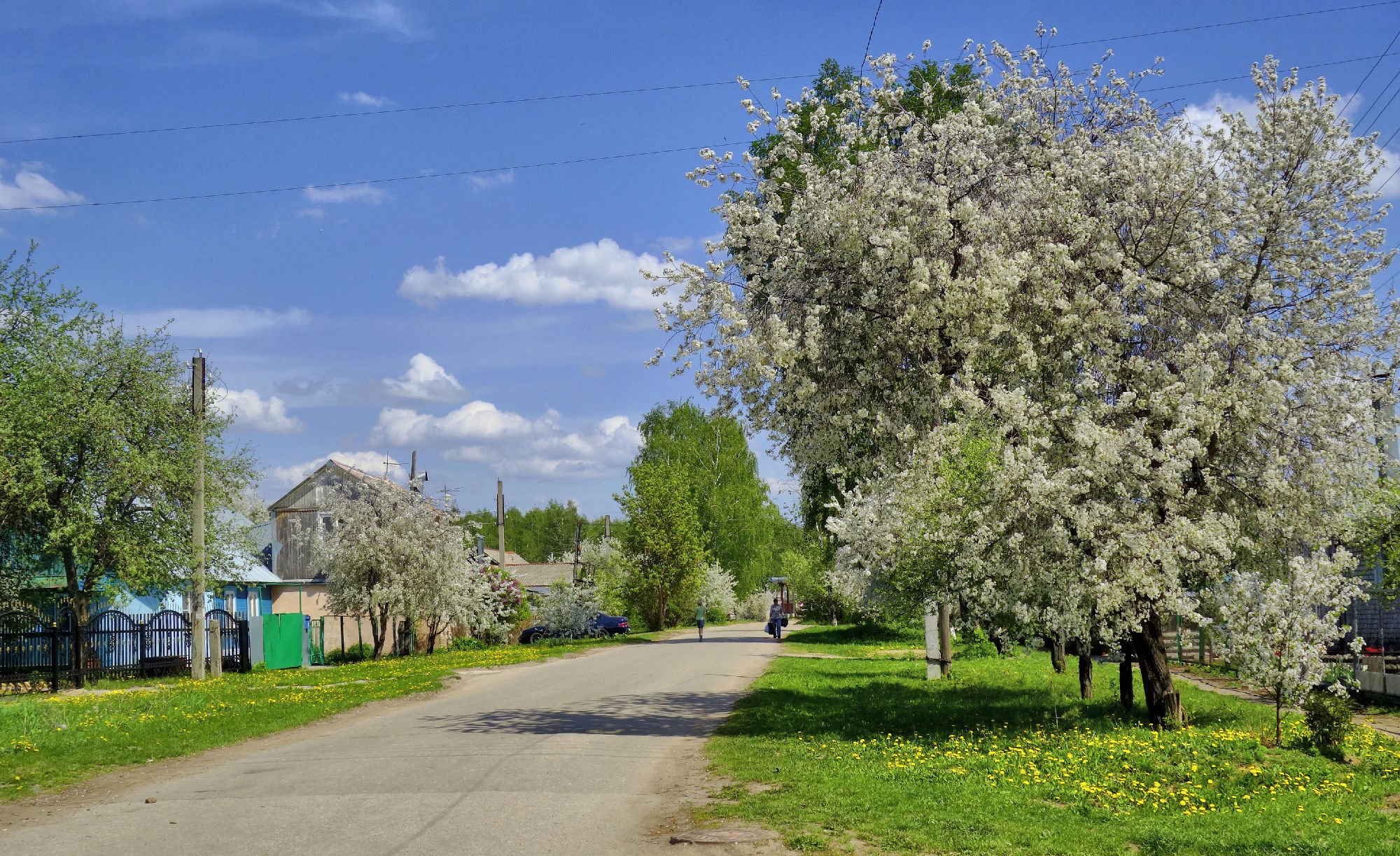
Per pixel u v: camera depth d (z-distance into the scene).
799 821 8.39
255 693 21.56
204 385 28.27
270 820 8.64
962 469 13.73
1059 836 7.87
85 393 26.25
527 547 144.00
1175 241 13.73
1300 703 12.14
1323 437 13.36
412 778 10.63
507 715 16.88
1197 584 13.88
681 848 7.61
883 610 25.66
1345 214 13.85
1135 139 14.53
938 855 7.42
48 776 11.23
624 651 36.94
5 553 26.56
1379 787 9.83
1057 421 13.31
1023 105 15.11
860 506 23.03
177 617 29.20
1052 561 12.74
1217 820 8.52
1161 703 14.30
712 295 14.57
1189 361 13.07
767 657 32.12
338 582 39.62
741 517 69.19
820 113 15.08
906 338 13.95
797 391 13.91
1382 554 17.25
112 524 26.56
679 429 70.56
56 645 23.48
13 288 26.45
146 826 8.54
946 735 13.85
